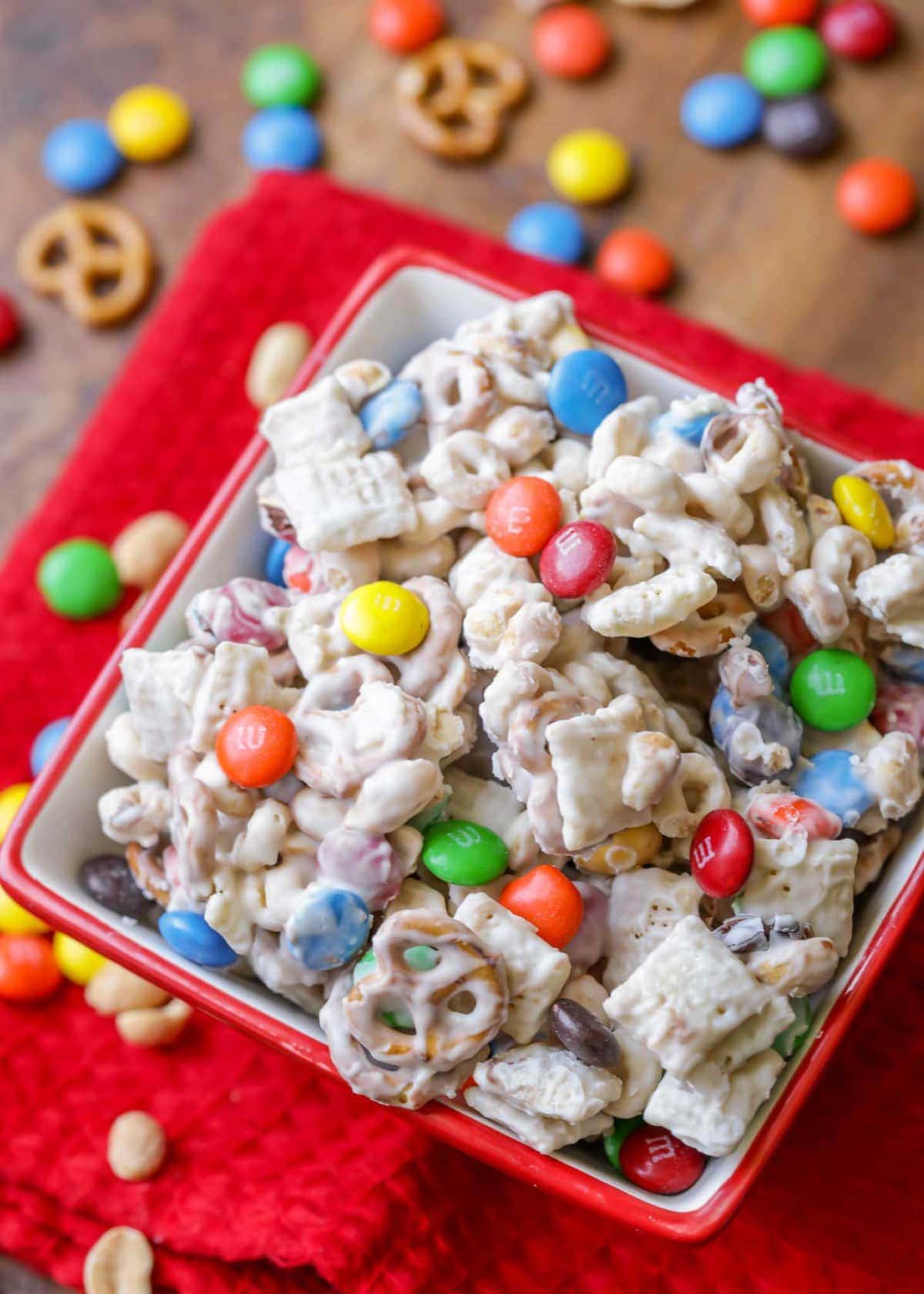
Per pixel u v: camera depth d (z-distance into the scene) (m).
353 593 0.44
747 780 0.44
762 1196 0.50
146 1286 0.51
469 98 0.61
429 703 0.43
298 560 0.45
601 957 0.44
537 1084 0.42
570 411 0.45
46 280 0.61
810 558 0.45
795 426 0.47
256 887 0.43
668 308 0.59
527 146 0.62
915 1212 0.50
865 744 0.45
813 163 0.60
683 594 0.43
